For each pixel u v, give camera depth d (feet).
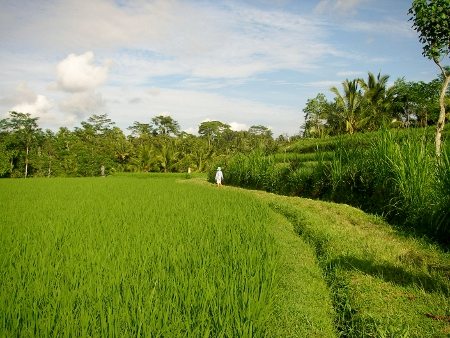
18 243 19.22
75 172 176.96
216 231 23.70
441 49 31.19
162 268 15.93
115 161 198.18
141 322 10.91
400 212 30.09
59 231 22.77
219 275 14.87
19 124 183.32
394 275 17.80
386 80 108.47
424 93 100.53
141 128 292.61
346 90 110.63
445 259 20.49
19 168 176.86
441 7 29.73
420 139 33.45
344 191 41.78
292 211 35.01
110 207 34.32
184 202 38.99
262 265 16.55
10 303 11.92
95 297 12.87
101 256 17.26
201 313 11.88
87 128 246.68
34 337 10.45
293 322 13.39
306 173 50.78
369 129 108.88
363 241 23.61
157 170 181.37
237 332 10.98
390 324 12.93
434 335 12.27
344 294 16.02
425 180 28.76
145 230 23.45
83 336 10.32
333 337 13.09
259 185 64.44
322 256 21.79
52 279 14.39
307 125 149.69
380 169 35.14
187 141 206.59
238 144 224.33
